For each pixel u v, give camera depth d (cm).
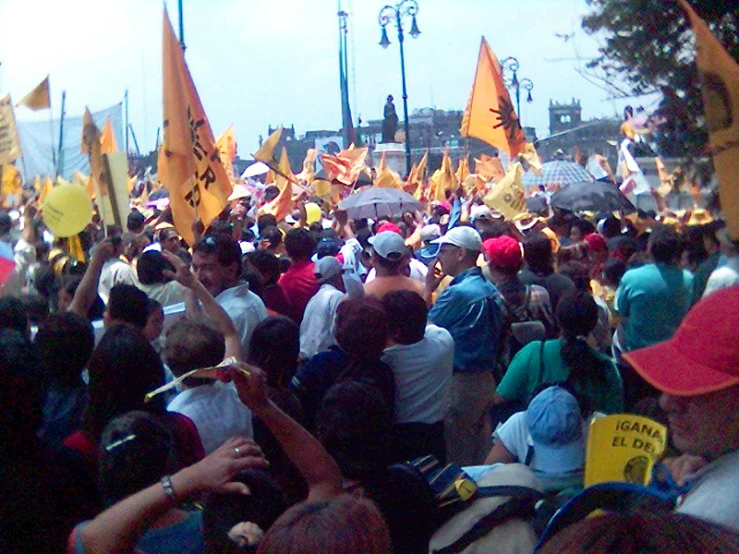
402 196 1424
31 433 319
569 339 481
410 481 328
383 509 322
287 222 1459
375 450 329
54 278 720
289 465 395
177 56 787
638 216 1341
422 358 489
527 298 663
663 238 693
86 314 549
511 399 501
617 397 481
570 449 400
